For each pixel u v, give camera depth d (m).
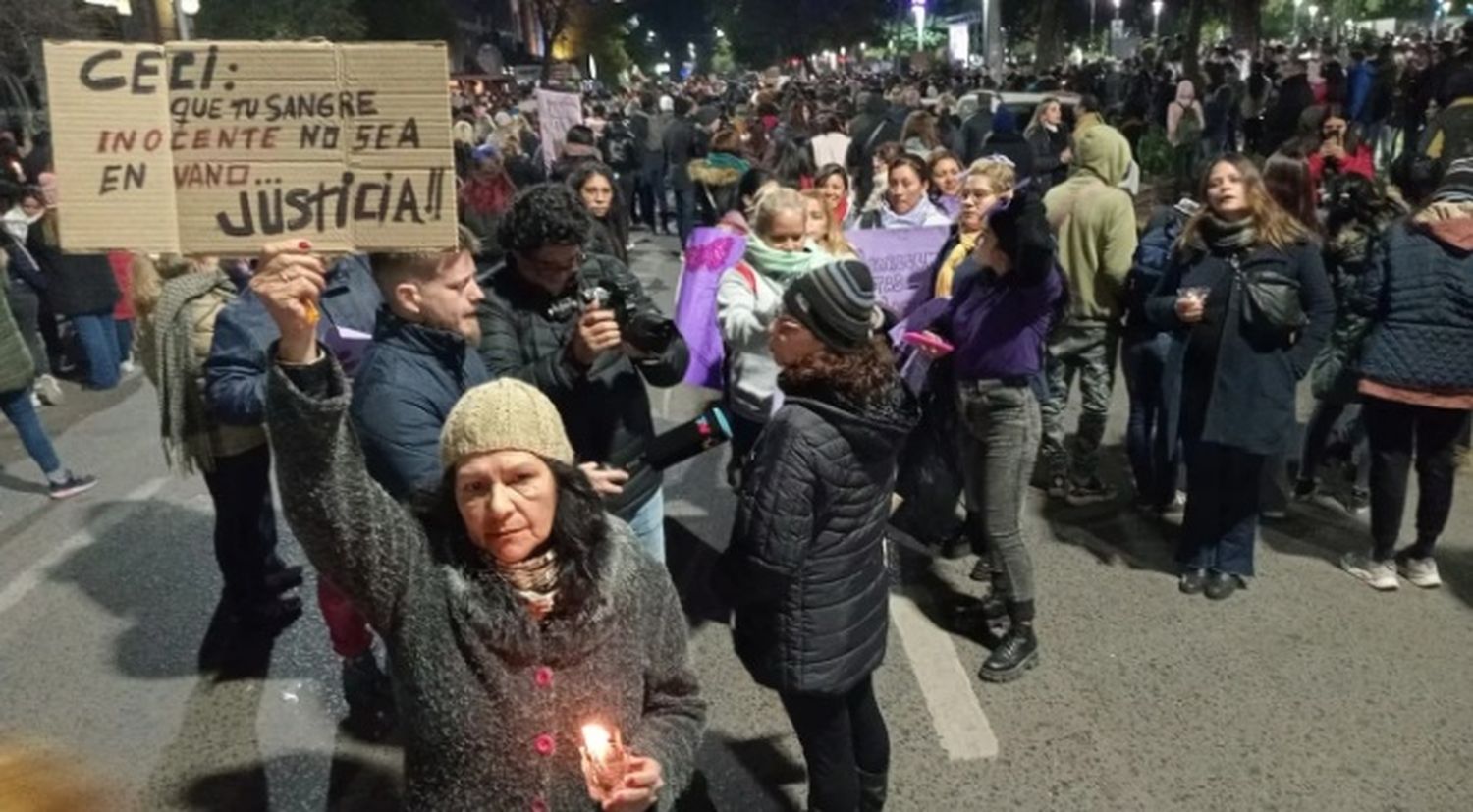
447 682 1.83
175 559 5.43
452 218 2.13
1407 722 3.81
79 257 8.25
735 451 5.81
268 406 1.75
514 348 3.31
